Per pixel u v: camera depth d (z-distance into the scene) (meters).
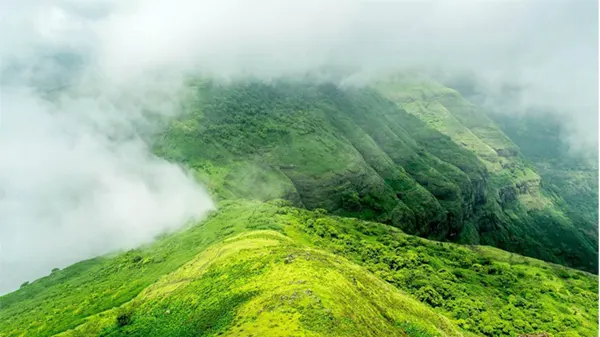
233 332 62.75
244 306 71.81
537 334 124.12
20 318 151.00
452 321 122.31
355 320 66.00
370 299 85.62
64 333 100.88
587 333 128.75
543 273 177.88
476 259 181.25
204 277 95.44
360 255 154.62
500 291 151.75
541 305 144.38
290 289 71.12
